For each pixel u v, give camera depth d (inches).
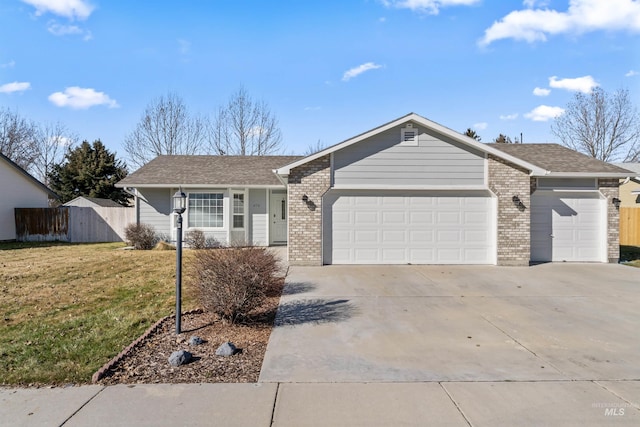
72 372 168.6
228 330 230.4
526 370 174.6
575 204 494.9
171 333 223.5
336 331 229.3
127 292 322.0
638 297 312.5
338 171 458.9
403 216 464.8
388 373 171.5
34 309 271.6
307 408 140.6
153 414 135.6
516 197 456.4
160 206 658.2
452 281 370.6
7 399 145.9
